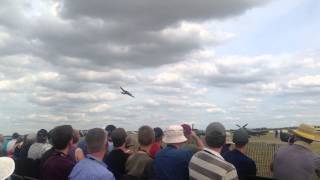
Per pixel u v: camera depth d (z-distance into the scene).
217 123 5.30
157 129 7.56
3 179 3.64
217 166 5.01
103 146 4.80
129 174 6.45
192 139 7.04
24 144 9.62
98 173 4.57
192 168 5.23
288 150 6.60
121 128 7.13
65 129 5.84
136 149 7.27
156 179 5.98
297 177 6.40
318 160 6.45
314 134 6.48
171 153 5.91
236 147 6.62
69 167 5.64
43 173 5.76
